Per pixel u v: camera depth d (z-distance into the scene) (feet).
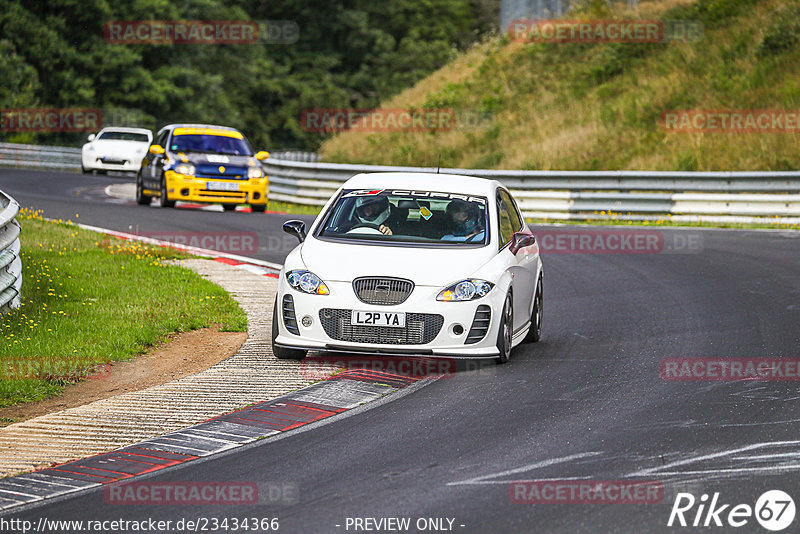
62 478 77.41
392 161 435.12
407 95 525.34
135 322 130.82
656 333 132.36
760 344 123.34
